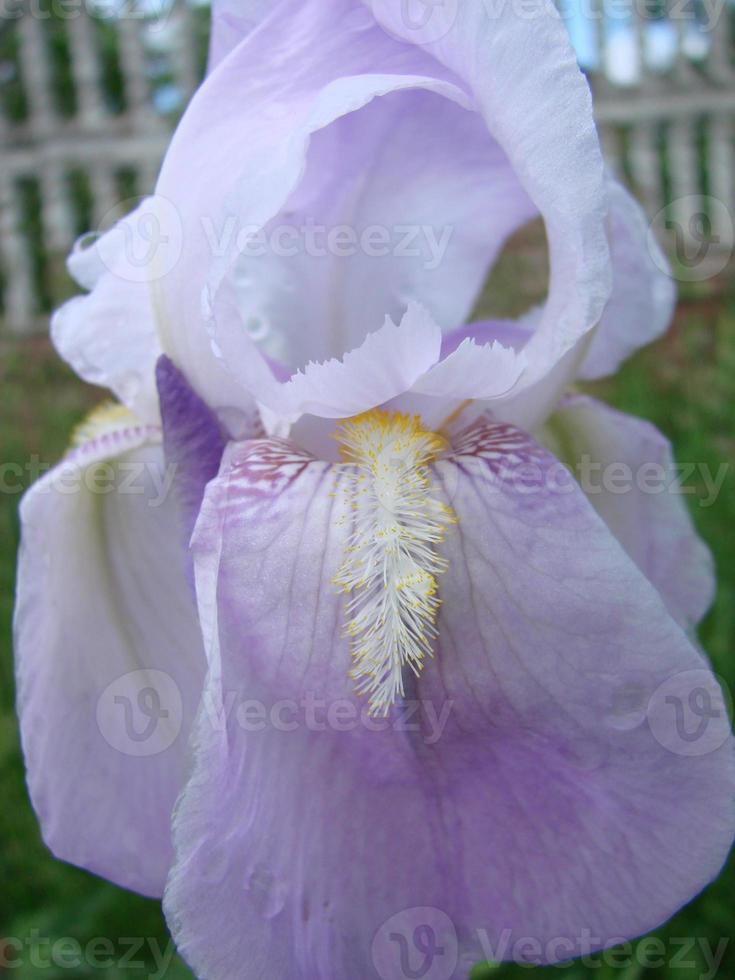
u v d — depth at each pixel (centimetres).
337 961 13
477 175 16
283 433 15
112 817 17
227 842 13
